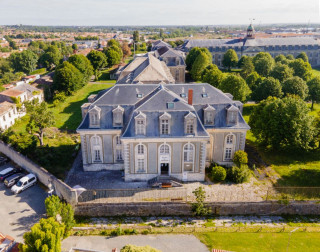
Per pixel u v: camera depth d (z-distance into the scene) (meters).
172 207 43.44
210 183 48.94
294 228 40.97
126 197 44.66
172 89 54.00
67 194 43.66
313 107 92.88
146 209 43.53
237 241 38.34
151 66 75.19
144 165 48.19
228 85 85.12
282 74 103.12
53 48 173.75
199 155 47.66
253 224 41.84
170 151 47.16
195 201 43.91
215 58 169.00
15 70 152.25
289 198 44.81
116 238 38.88
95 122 49.84
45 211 43.97
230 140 52.44
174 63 120.94
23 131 71.19
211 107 50.09
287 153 61.12
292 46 168.88
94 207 43.25
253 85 101.38
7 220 41.88
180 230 40.41
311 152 61.34
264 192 46.56
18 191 48.03
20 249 31.88
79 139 66.44
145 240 38.56
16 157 56.59
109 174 51.72
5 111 72.12
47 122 60.00
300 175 52.78
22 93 82.06
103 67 143.62
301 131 56.12
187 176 49.06
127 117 50.12
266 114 59.66
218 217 43.44
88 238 38.84
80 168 53.88
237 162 51.78
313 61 173.25
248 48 166.12
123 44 198.50
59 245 31.91
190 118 45.28
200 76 123.75
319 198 45.19
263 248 37.22
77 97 102.19
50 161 55.12
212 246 37.53
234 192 46.44
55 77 100.31
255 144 65.25
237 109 50.28
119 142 51.16
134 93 52.66
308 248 37.31
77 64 111.88
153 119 45.97
